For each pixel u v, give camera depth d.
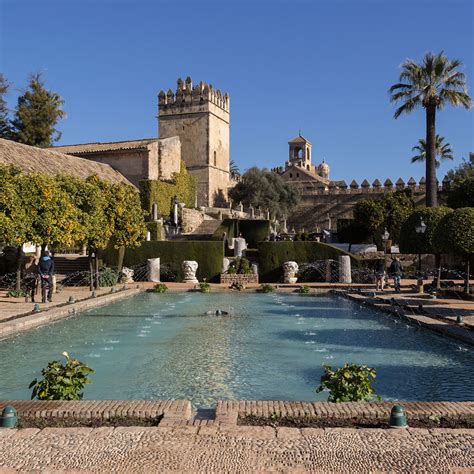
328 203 82.56
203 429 5.84
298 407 6.56
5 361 11.04
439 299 21.70
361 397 7.05
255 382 9.27
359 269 33.66
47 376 7.16
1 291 24.91
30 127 61.97
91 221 24.83
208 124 80.06
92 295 23.16
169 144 58.19
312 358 11.30
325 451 5.22
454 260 38.72
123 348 12.48
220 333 14.71
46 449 5.30
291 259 34.38
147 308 20.95
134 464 4.93
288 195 83.56
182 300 24.39
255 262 36.88
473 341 11.84
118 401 6.84
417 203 74.94
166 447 5.34
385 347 12.60
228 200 85.50
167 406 6.61
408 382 9.26
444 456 5.09
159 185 52.38
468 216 22.42
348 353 11.85
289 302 23.41
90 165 48.78
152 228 43.72
